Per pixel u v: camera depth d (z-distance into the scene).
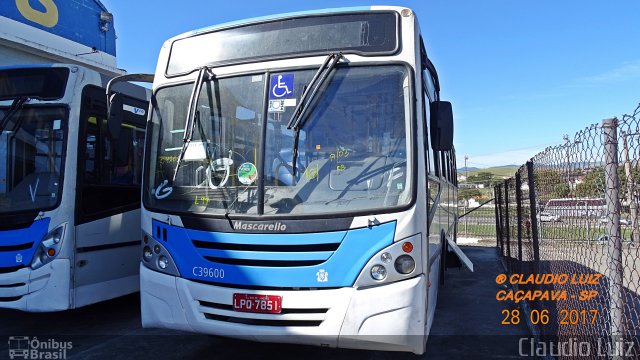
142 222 4.53
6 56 11.61
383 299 3.63
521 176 7.36
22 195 5.61
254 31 4.54
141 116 6.97
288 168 4.07
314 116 4.12
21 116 5.77
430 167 4.64
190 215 4.16
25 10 12.14
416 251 3.74
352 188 3.90
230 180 4.20
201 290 4.02
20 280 5.41
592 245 3.54
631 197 2.80
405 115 3.97
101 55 14.84
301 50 4.33
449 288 8.83
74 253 5.61
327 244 3.74
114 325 6.25
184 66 4.75
